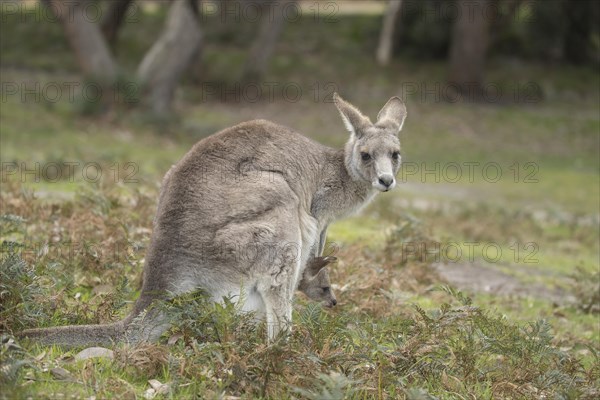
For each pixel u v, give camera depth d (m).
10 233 13.64
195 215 10.00
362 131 12.55
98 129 37.84
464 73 54.38
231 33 61.03
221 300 9.99
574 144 47.03
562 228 28.08
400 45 61.72
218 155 10.65
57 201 17.78
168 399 8.51
